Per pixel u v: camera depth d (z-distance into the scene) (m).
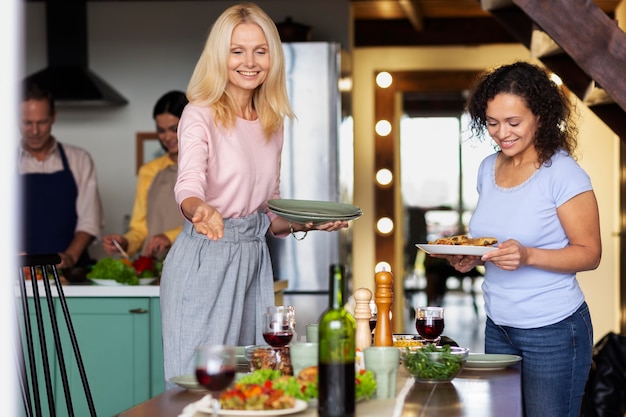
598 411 4.09
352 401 1.68
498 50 7.79
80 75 6.30
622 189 6.68
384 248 8.00
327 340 1.67
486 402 1.89
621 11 6.66
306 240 5.49
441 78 7.90
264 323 2.25
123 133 6.54
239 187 2.66
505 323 2.69
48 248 4.95
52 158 4.99
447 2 7.08
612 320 7.23
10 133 0.86
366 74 7.97
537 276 2.62
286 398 1.72
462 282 12.48
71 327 2.63
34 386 2.49
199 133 2.58
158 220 4.96
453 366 2.15
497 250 2.47
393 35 7.80
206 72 2.62
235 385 1.85
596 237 2.59
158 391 3.94
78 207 5.04
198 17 6.49
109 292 3.94
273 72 2.69
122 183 6.54
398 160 7.98
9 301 0.91
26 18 6.54
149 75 6.53
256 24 2.62
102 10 6.54
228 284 2.62
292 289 5.50
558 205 2.61
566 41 3.55
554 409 2.63
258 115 2.74
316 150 5.52
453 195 9.65
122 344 3.95
